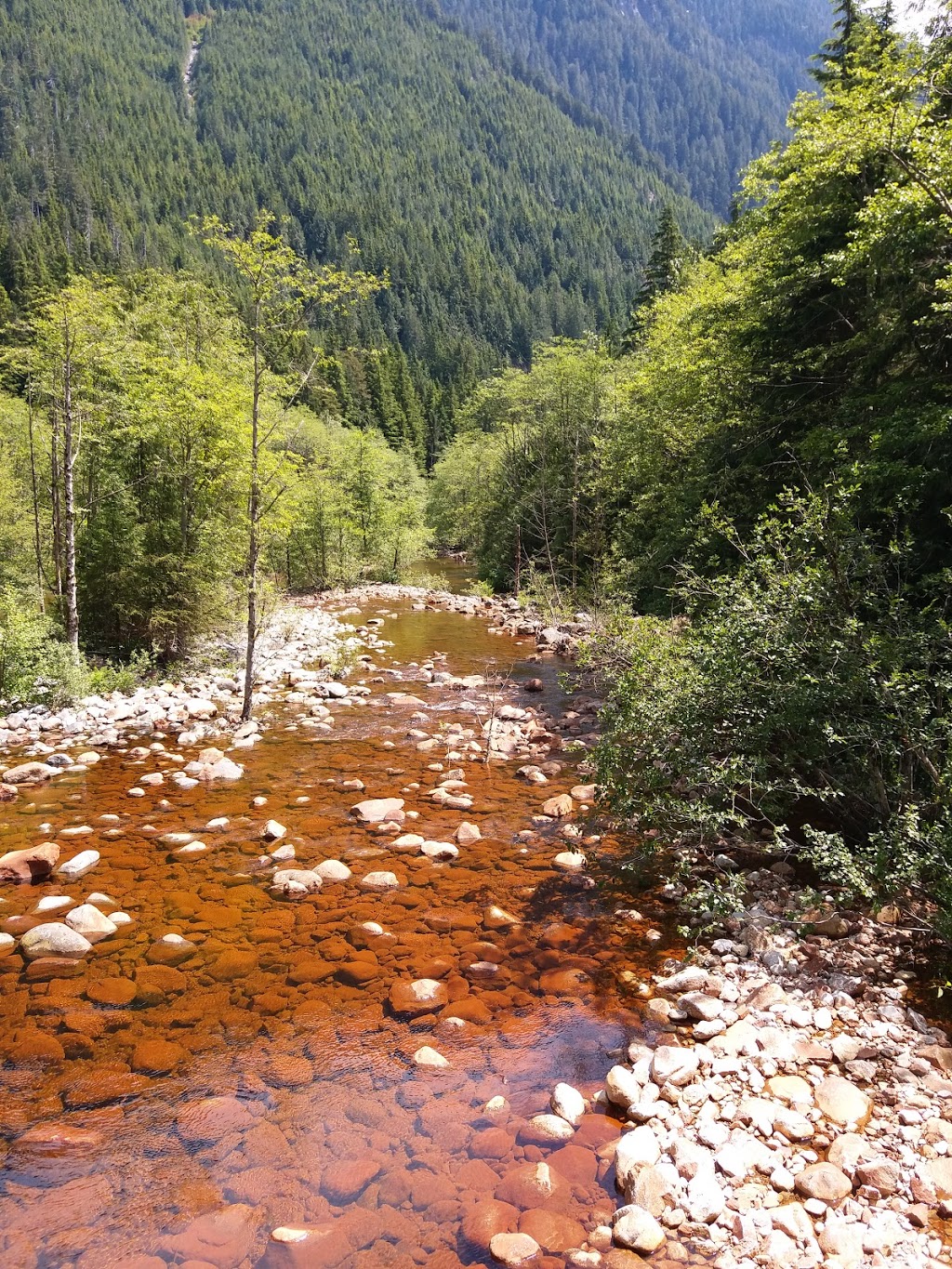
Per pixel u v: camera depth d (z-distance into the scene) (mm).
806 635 6293
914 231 9203
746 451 15188
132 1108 4086
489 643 20266
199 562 16047
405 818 8336
